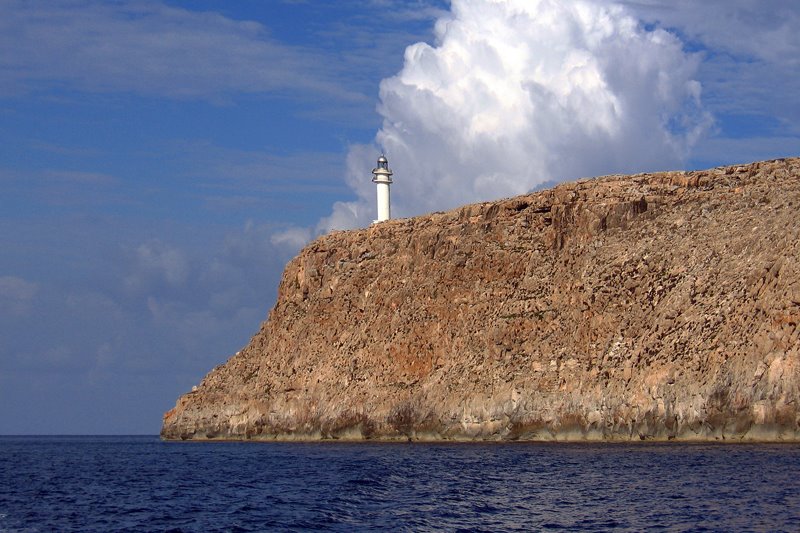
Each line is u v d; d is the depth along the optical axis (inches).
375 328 5723.4
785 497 2315.5
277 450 4992.6
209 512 2534.5
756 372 3794.3
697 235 4704.7
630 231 5007.4
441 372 5206.7
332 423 5580.7
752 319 3978.8
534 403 4635.8
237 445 5757.9
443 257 5634.8
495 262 5344.5
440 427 4997.5
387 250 6077.8
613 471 3019.2
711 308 4244.6
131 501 2876.5
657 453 3503.9
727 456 3225.9
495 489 2755.9
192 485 3299.7
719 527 1989.4
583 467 3191.4
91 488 3353.8
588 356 4618.6
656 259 4734.3
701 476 2743.6
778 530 1926.7
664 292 4554.6
